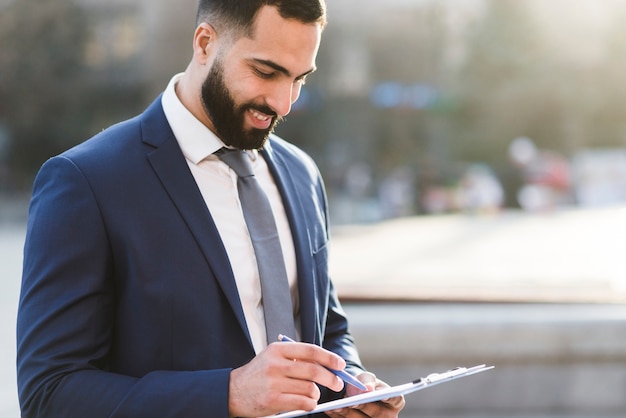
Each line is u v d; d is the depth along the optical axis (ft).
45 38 95.55
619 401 12.59
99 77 96.63
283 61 5.83
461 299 13.57
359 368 6.76
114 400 5.55
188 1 91.40
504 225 23.84
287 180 6.79
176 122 6.28
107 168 5.97
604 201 65.00
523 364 12.59
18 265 28.35
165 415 5.49
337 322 7.11
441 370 12.60
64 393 5.57
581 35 93.71
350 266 16.88
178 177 6.10
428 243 20.56
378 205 80.94
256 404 5.44
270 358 5.49
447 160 99.81
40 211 5.90
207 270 5.96
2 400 12.65
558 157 92.32
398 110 103.96
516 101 95.35
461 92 99.25
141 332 5.84
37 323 5.69
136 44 96.22
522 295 13.52
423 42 103.96
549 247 19.17
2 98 95.76
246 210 6.32
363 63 104.17
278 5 5.78
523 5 95.66
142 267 5.85
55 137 96.73
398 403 6.28
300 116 104.01
